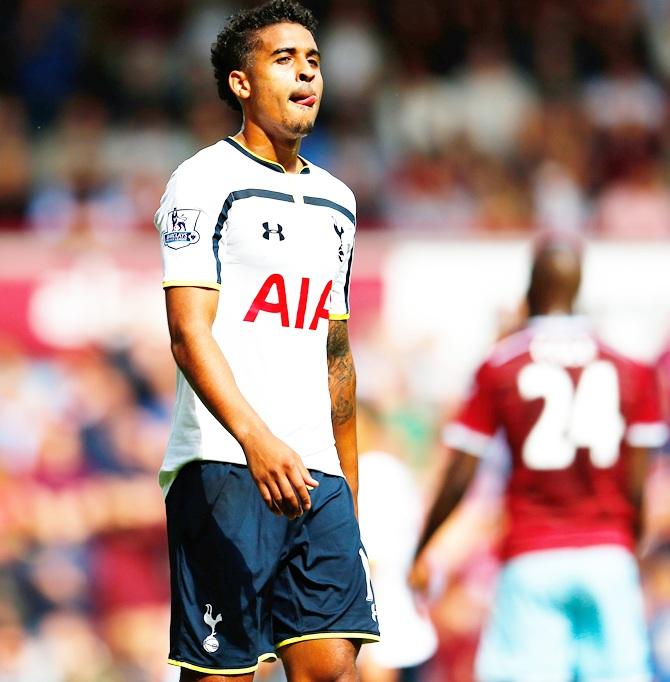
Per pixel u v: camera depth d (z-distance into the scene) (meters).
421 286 34.94
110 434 33.25
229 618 12.66
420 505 24.39
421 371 34.31
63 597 32.00
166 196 12.91
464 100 50.62
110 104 48.97
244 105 13.38
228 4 51.88
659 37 54.06
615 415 20.53
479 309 34.94
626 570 20.33
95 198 44.66
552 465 20.39
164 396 33.94
